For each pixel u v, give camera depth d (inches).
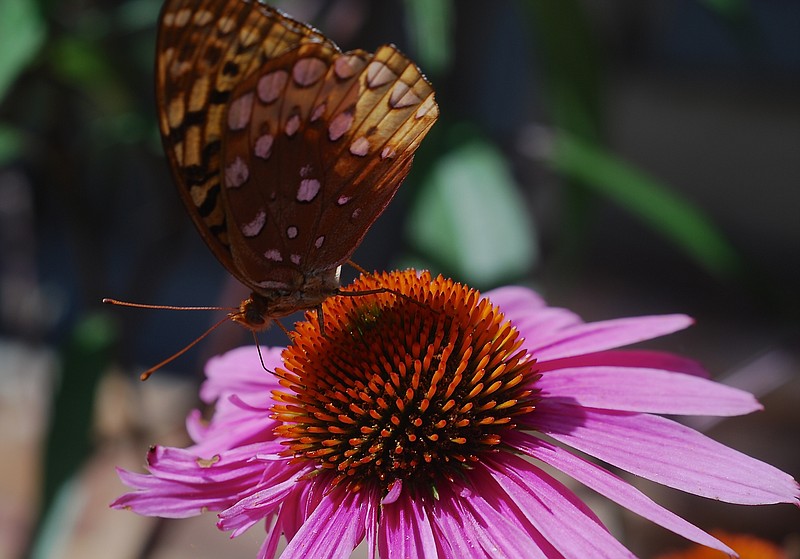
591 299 38.1
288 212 14.6
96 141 18.8
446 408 14.5
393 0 18.3
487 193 16.6
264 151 14.3
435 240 16.5
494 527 14.1
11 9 16.9
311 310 15.2
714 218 41.1
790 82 39.2
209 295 41.0
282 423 15.0
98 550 23.6
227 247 14.5
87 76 18.4
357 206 14.8
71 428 17.5
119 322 18.9
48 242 41.3
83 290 19.7
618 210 40.7
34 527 17.3
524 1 17.4
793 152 39.1
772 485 14.0
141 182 32.6
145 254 19.4
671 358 15.2
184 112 14.1
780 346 19.0
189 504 14.7
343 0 18.4
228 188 14.3
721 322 35.4
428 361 14.6
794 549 16.6
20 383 31.4
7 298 29.1
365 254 32.7
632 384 14.9
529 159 18.7
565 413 14.7
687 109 40.2
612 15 39.8
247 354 15.9
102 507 25.5
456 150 16.8
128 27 18.7
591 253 41.5
